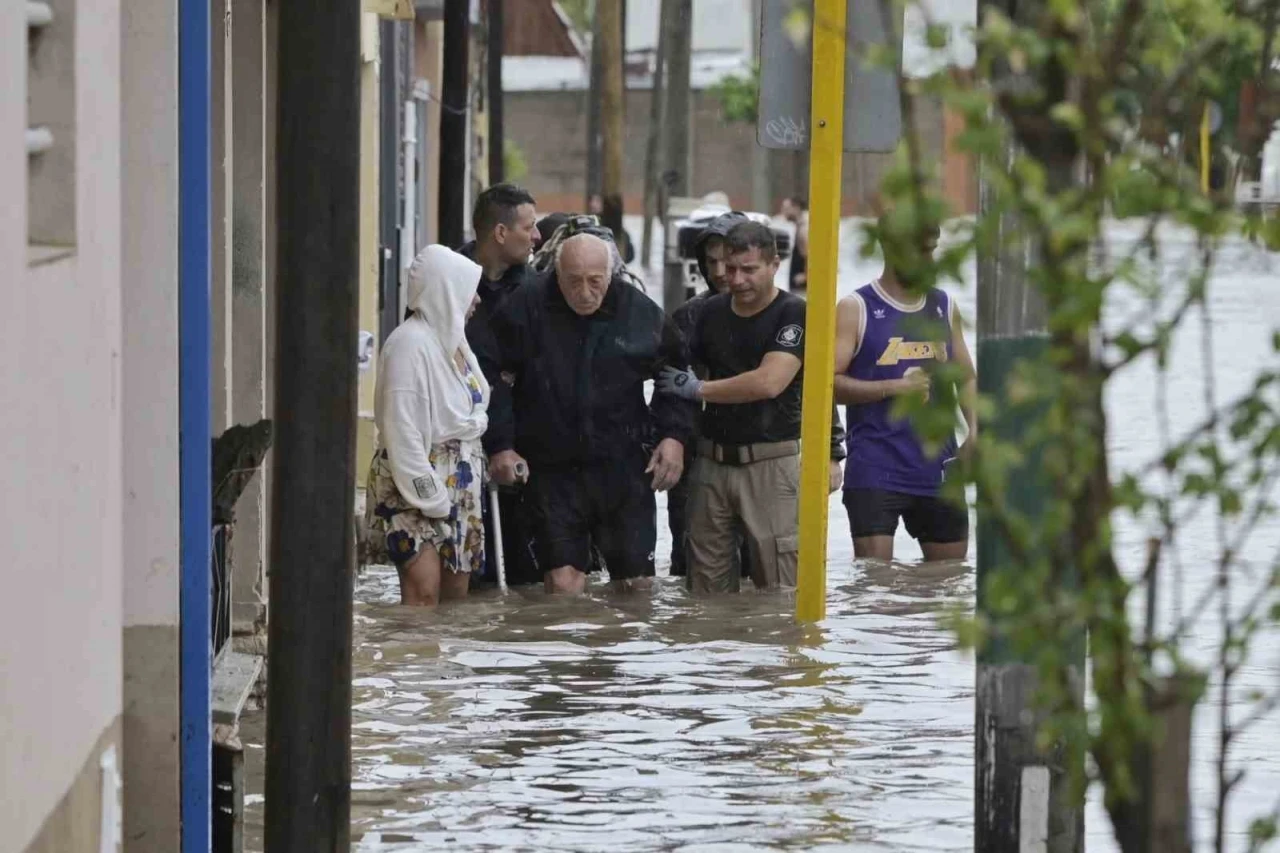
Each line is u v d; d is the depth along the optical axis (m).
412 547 37.38
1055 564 11.83
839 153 34.50
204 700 21.39
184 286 21.33
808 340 36.00
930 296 40.28
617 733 29.14
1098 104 11.37
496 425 39.00
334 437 19.70
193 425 21.30
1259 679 30.97
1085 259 11.39
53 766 16.23
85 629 17.58
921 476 40.78
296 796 19.88
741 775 26.94
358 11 19.55
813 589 37.09
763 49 34.78
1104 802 12.28
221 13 31.78
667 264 100.56
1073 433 11.48
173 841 21.36
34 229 17.14
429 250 37.09
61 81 17.02
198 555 21.33
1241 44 11.70
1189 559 40.66
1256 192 12.02
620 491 39.50
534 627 36.66
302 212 19.50
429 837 24.09
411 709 30.53
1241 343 92.81
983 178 12.92
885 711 30.56
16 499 14.96
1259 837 14.30
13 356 14.84
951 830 24.44
